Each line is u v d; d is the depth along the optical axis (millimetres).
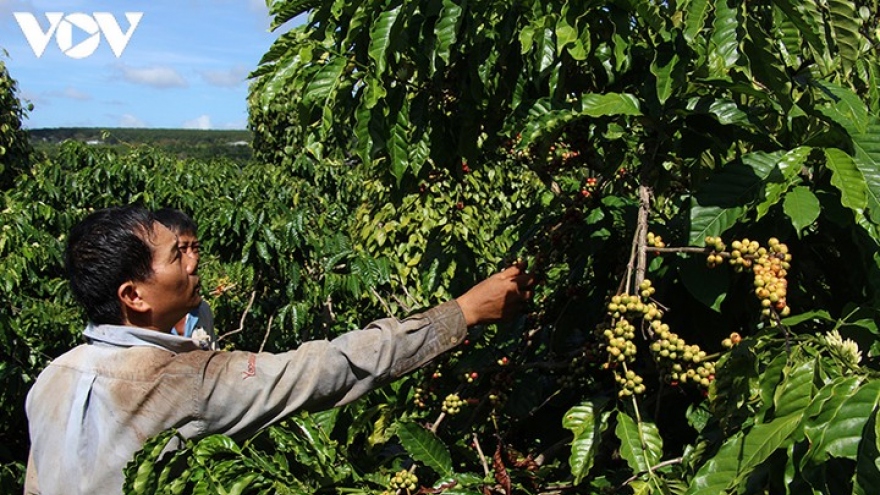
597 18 1789
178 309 1840
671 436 2137
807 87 1849
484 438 2379
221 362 1683
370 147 1968
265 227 4117
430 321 1834
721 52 1654
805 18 1654
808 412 1267
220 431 1684
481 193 5758
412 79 2131
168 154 10164
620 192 2451
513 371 2170
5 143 9273
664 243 2021
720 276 1720
